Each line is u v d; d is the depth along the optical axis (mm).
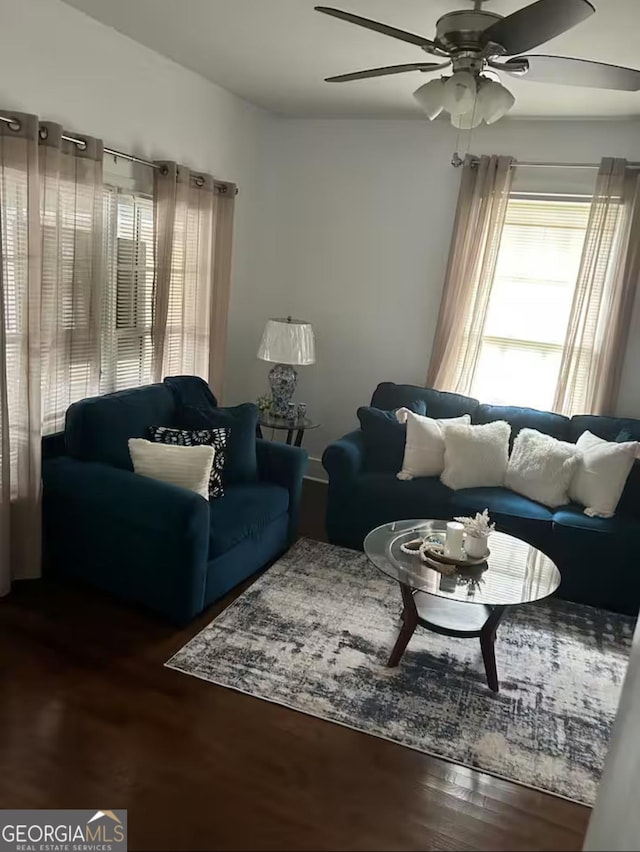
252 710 2305
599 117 3771
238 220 4543
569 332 3953
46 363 2932
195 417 3400
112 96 3195
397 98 3756
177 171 3543
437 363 4297
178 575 2664
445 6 2475
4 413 2689
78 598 2904
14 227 2629
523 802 2014
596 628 3084
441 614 2678
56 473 2875
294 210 4695
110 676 2408
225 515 2984
